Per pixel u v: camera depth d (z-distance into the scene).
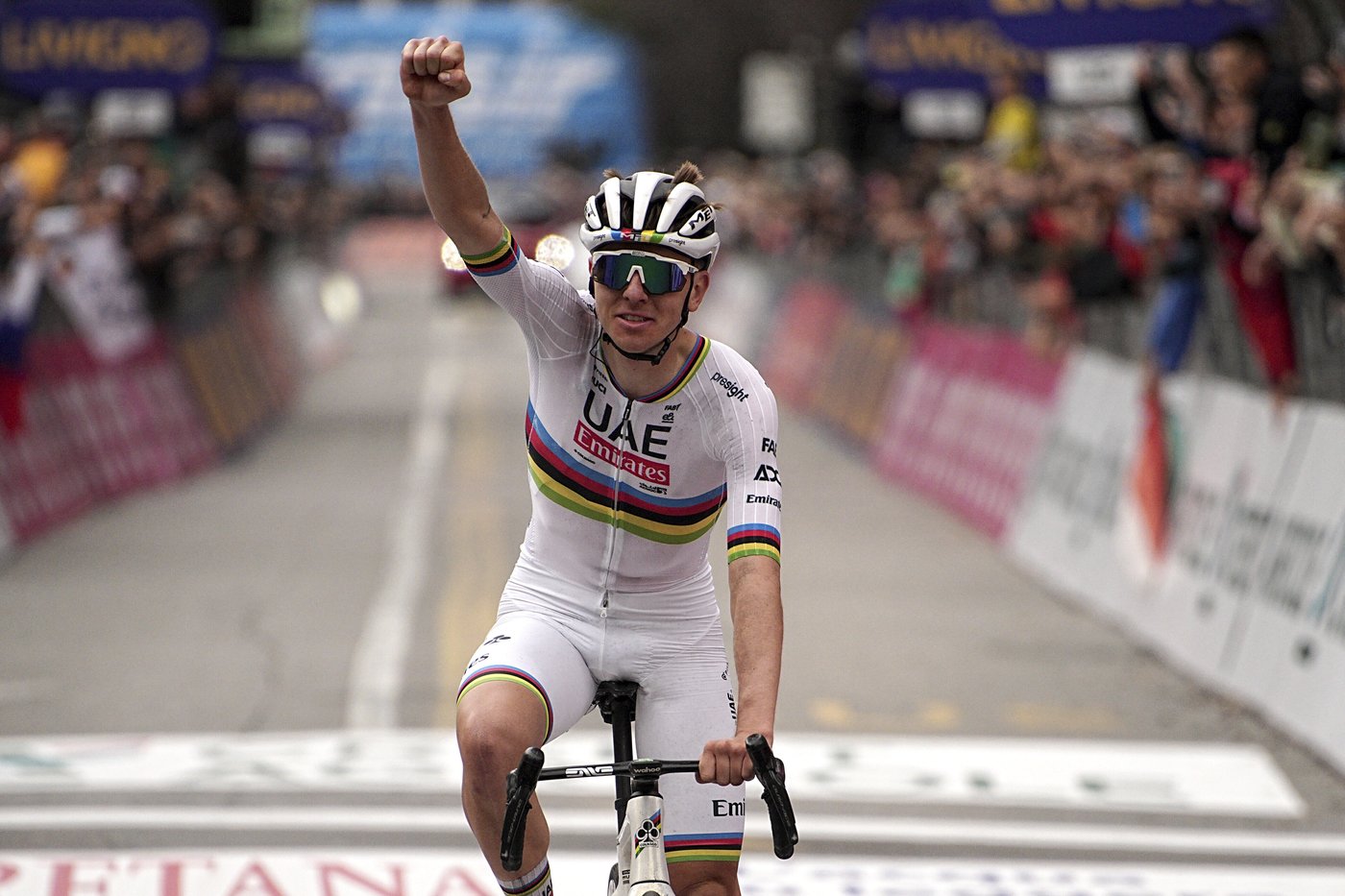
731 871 12.43
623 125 172.25
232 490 45.03
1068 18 33.16
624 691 12.34
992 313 41.44
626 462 12.25
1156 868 17.47
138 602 30.44
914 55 53.09
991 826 18.77
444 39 11.05
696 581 12.86
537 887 12.16
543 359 12.30
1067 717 23.20
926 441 45.44
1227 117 26.17
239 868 17.03
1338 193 21.95
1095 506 31.47
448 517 40.09
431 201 11.49
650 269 11.33
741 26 138.62
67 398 41.19
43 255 38.50
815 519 40.75
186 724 22.41
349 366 81.38
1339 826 18.88
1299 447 23.62
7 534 35.22
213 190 59.66
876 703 23.89
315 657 26.19
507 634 12.39
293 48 88.38
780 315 71.12
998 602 31.11
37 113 52.06
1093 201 31.53
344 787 19.67
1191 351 27.39
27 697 23.83
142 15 49.16
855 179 67.44
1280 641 23.00
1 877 16.73
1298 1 33.03
